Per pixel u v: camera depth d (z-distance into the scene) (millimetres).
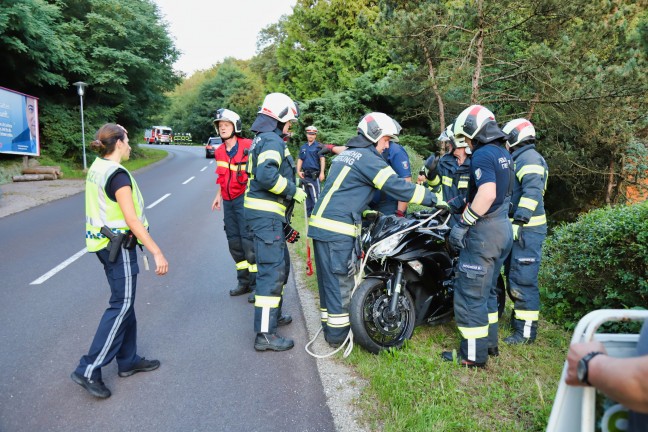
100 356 3234
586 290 4551
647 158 12211
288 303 5281
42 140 19469
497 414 3000
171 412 3135
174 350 4059
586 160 13086
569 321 4594
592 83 10422
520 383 3393
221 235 8859
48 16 17531
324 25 21906
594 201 14445
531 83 11891
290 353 4000
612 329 4234
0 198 12016
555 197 15211
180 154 33938
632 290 4105
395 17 11664
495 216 3486
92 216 3232
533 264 4121
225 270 6551
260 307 3975
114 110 21953
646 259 3818
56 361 3828
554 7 10938
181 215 10859
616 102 10664
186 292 5605
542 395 3176
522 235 4109
